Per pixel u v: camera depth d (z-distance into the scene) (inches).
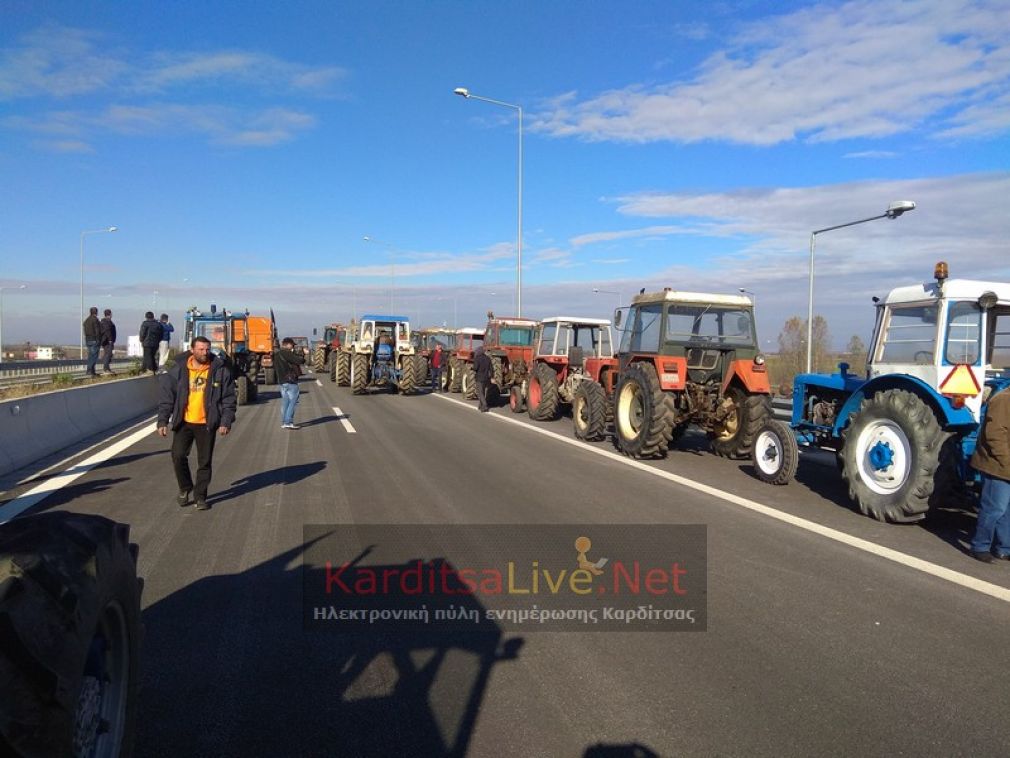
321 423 574.2
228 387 280.1
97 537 99.3
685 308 412.8
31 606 80.4
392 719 127.9
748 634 165.5
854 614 177.6
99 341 835.4
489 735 123.0
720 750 119.1
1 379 938.7
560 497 301.9
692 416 408.8
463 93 878.4
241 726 125.0
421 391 991.6
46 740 77.4
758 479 344.8
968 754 118.6
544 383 589.3
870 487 272.2
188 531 247.0
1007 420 214.8
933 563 218.4
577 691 138.7
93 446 442.6
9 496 301.3
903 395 261.0
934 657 154.3
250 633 163.6
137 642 110.3
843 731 125.1
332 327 1475.1
